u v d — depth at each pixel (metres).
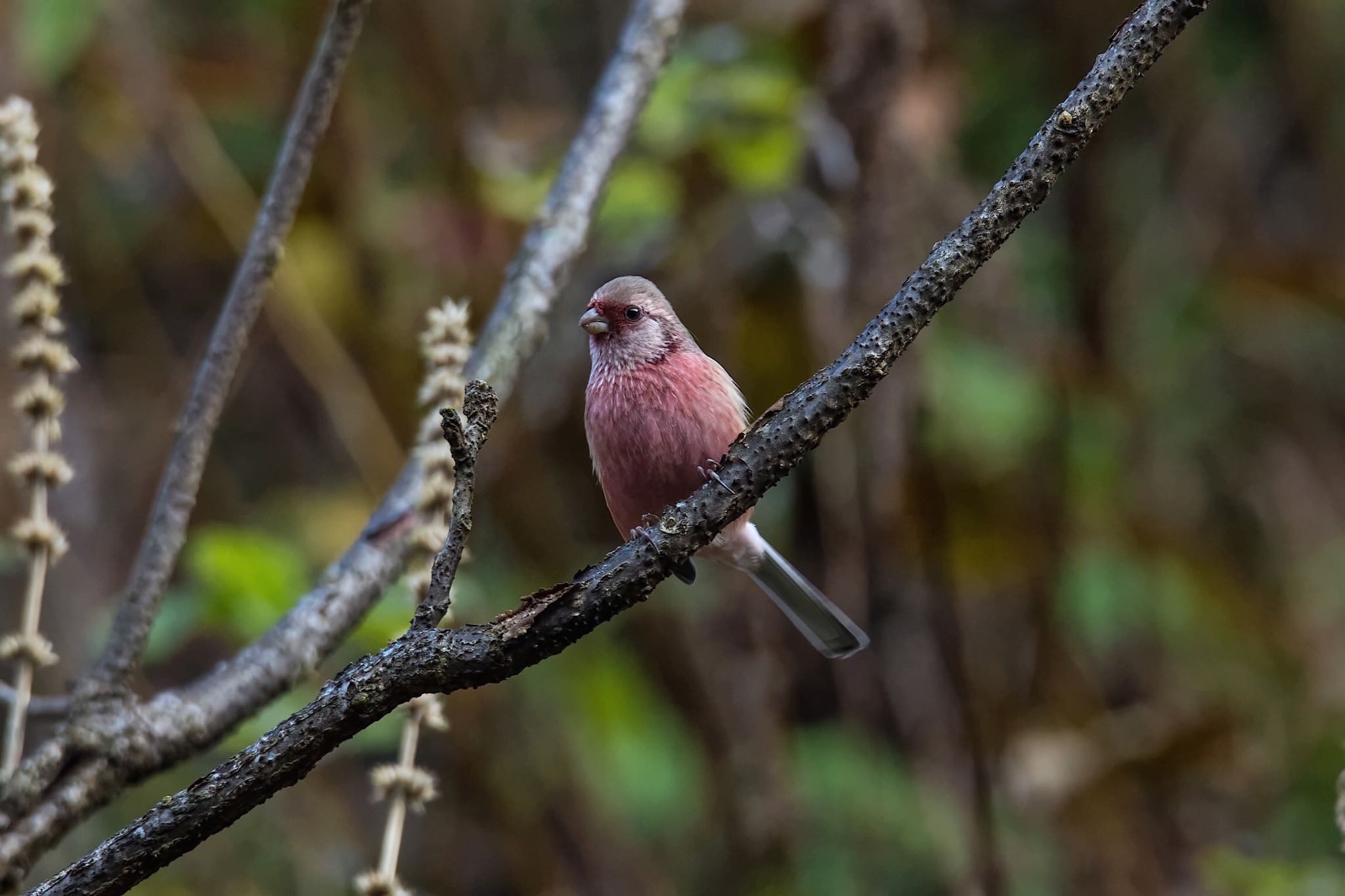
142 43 10.98
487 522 10.92
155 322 12.05
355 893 10.53
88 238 11.81
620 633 11.25
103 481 11.20
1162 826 11.20
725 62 10.28
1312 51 13.57
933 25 11.10
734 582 11.01
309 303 10.50
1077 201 12.34
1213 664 12.52
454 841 11.12
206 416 5.34
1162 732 10.88
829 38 10.47
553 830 10.95
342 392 10.68
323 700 3.65
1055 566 11.60
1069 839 11.09
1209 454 13.24
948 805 11.20
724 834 11.09
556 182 6.86
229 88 11.62
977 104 12.71
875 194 10.43
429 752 11.26
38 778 4.75
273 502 11.38
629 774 10.89
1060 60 12.56
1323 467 13.34
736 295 10.90
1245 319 13.24
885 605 11.30
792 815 11.01
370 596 5.61
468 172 10.89
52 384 5.15
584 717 10.91
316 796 10.76
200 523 11.41
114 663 4.98
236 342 5.39
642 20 7.25
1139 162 13.23
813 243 10.36
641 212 10.08
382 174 11.28
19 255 5.10
